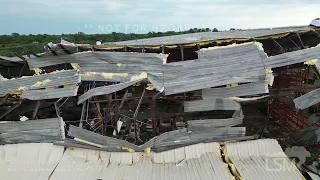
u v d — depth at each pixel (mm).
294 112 12820
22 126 10359
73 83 10719
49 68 12922
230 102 10148
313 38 12633
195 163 9266
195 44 12086
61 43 11375
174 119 11812
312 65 10383
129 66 11000
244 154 9617
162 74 10617
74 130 9969
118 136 11117
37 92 10617
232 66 10398
